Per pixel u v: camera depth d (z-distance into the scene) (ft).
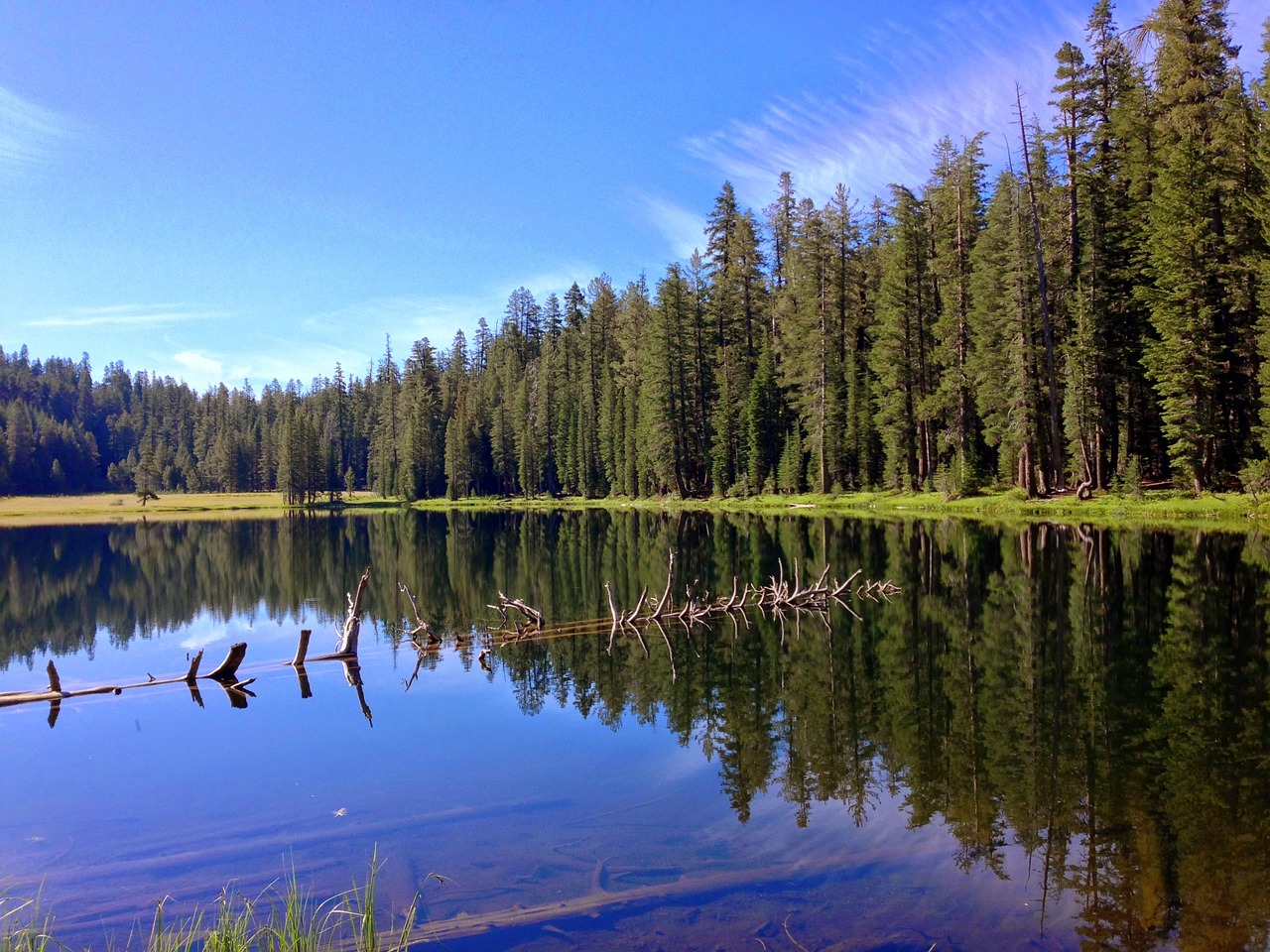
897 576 70.49
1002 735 31.01
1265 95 93.76
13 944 18.33
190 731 37.50
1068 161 116.16
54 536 171.53
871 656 44.80
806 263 163.84
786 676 41.68
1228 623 46.47
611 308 258.16
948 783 26.71
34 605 80.07
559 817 25.31
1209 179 99.04
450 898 20.21
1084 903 19.07
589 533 136.56
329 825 25.55
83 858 23.91
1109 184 117.29
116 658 56.29
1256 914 18.33
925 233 149.07
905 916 18.66
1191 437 98.73
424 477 299.99
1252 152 99.86
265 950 17.28
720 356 193.88
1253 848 21.48
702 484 201.87
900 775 27.63
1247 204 96.27
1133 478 104.94
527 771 29.86
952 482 131.95
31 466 411.34
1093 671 38.83
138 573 104.12
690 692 39.60
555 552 109.70
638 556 98.53
